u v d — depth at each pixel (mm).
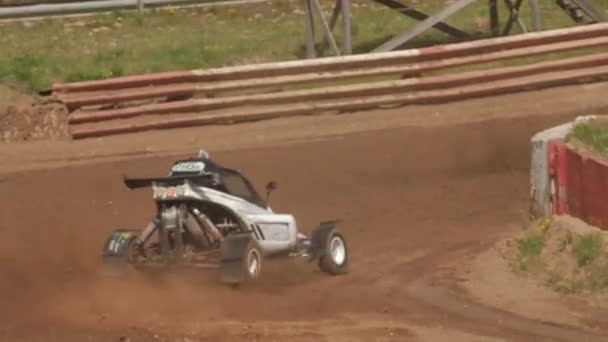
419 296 31328
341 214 44125
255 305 29844
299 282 33531
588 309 29469
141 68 64000
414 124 56219
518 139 53562
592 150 35094
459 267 34438
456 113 57812
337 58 59125
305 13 64750
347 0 63062
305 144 53531
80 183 48781
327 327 27312
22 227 42281
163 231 31859
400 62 60125
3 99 57875
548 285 31578
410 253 37094
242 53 66500
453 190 46969
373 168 50031
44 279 33406
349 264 36062
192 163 32469
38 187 48188
